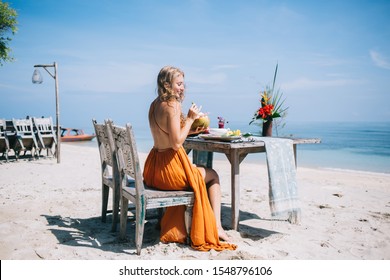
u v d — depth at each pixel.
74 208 5.00
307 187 7.00
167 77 3.34
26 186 6.56
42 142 10.78
